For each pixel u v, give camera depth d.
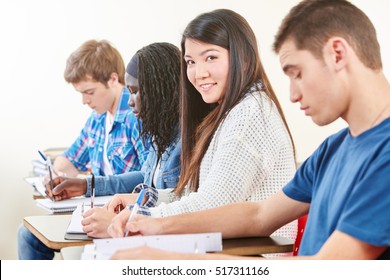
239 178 1.78
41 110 3.82
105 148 3.10
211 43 1.93
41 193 2.54
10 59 3.75
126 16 3.85
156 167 2.43
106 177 2.54
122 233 1.59
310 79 1.23
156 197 2.09
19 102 3.79
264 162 1.82
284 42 1.26
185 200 1.77
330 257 1.14
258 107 1.87
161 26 3.90
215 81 1.96
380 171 1.14
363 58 1.21
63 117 3.85
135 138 2.87
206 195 1.76
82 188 2.46
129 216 1.63
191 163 2.01
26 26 3.76
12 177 3.81
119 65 3.06
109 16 3.84
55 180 2.45
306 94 1.25
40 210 3.86
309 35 1.22
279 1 3.99
